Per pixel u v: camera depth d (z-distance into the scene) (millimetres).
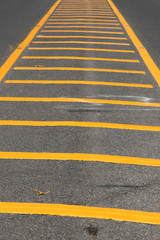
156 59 12969
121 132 7449
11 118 8008
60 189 5629
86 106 8688
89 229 4832
